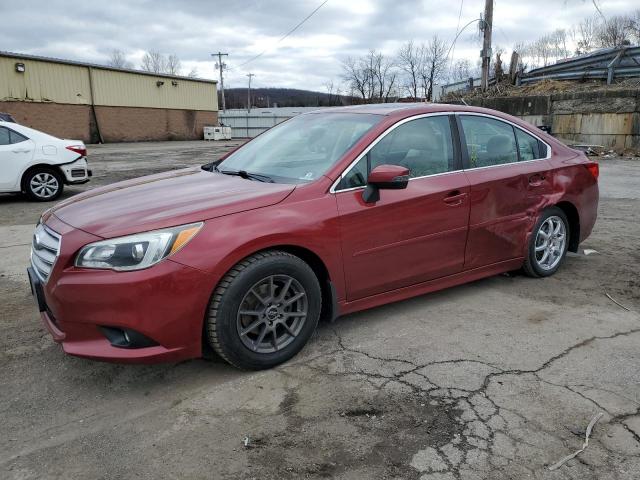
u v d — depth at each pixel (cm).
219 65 6519
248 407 275
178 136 3544
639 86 1831
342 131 378
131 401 282
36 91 2664
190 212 288
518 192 425
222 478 224
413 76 3794
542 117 1908
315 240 315
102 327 274
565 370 309
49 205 883
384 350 336
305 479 224
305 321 321
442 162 387
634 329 366
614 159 1580
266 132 451
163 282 270
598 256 543
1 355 334
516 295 430
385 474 225
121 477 225
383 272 354
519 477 223
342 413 269
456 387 291
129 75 3128
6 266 523
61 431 257
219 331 289
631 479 221
